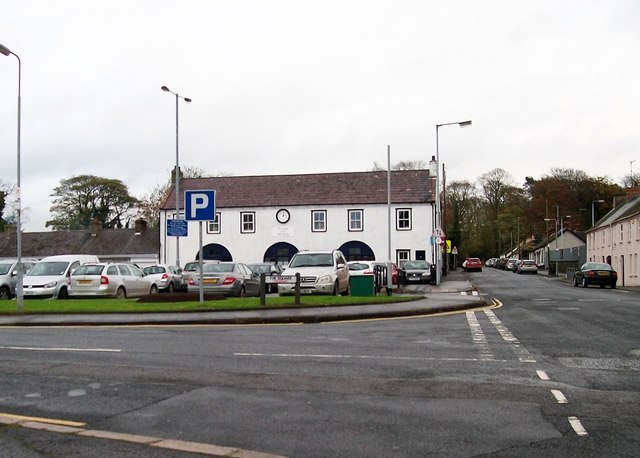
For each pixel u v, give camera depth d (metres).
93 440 5.77
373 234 46.44
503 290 33.59
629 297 27.09
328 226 47.12
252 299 20.36
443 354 10.45
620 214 53.91
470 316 17.52
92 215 71.50
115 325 15.41
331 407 6.89
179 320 15.64
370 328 14.41
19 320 15.94
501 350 10.91
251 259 48.06
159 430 6.08
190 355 10.34
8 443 5.70
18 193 18.92
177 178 36.25
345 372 8.85
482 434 5.89
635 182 87.75
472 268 77.00
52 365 9.45
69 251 55.22
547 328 14.38
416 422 6.29
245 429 6.08
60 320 15.77
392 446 5.54
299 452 5.40
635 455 5.30
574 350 10.91
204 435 5.90
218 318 15.74
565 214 86.50
